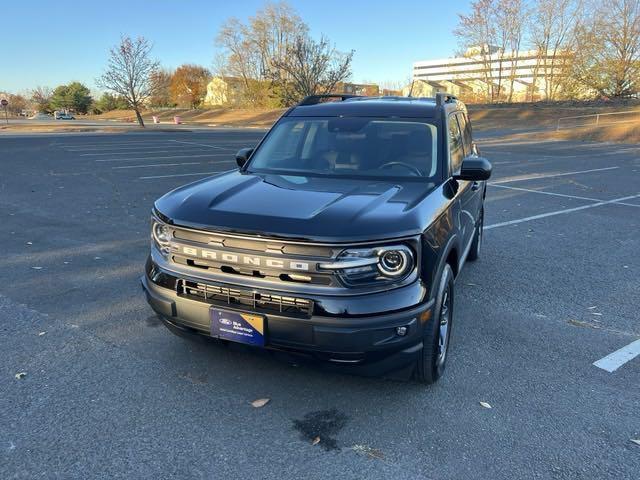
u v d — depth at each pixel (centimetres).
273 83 4881
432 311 292
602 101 4616
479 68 6394
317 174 385
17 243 649
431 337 298
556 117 4225
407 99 482
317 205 298
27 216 810
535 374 351
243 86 7856
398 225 276
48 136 3041
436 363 320
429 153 388
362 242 264
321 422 293
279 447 271
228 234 279
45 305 452
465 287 521
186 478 247
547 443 278
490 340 402
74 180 1217
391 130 412
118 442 272
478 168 367
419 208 300
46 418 291
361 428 288
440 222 312
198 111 7794
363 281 269
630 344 400
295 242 267
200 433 281
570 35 5431
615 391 332
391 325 271
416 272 279
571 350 388
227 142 2645
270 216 282
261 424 290
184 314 300
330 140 415
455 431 287
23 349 371
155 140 2748
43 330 402
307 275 270
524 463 262
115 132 3719
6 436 275
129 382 330
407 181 364
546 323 436
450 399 318
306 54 3875
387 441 277
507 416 302
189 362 356
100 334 397
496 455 267
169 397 314
